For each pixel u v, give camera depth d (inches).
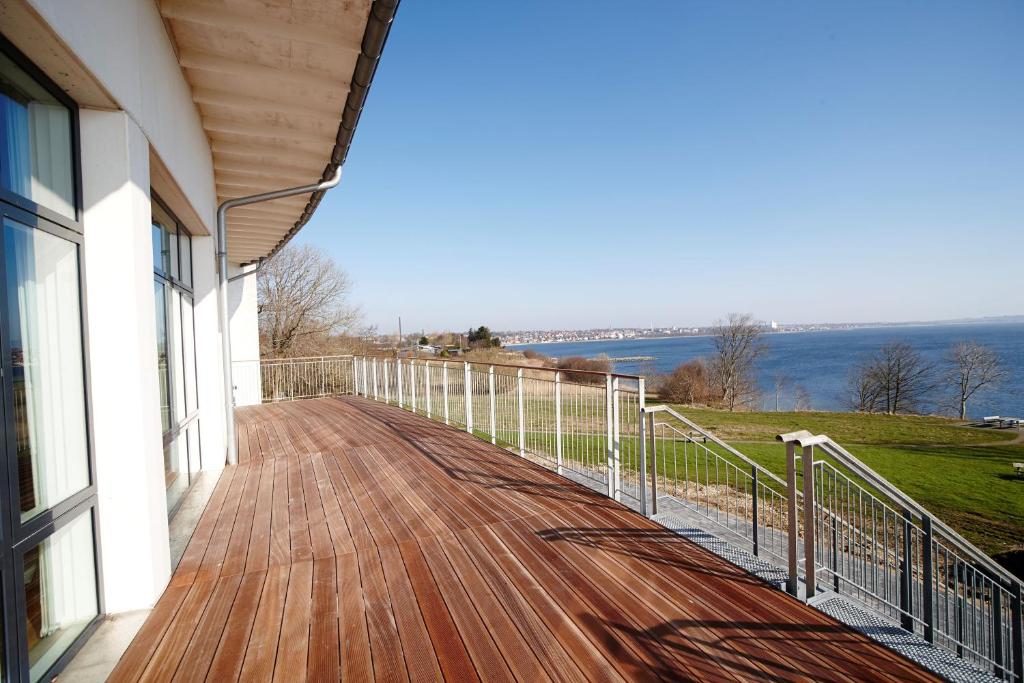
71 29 71.5
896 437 667.4
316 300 965.8
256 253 372.2
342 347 982.4
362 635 87.4
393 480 178.4
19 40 68.6
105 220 92.4
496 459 207.6
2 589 65.2
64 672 78.1
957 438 657.0
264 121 172.1
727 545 124.5
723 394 1304.1
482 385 267.6
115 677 77.0
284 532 133.4
